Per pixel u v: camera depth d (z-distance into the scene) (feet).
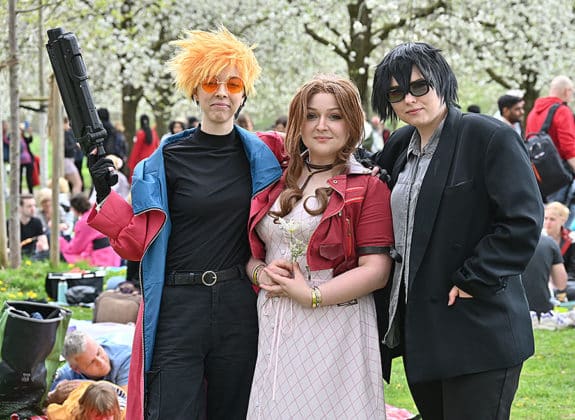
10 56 30.09
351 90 11.78
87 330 19.38
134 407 12.25
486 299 11.09
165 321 12.26
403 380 20.30
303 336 11.68
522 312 11.48
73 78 12.18
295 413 11.57
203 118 12.57
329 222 11.67
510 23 52.75
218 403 12.65
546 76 56.44
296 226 11.63
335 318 11.71
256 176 12.26
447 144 11.30
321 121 11.68
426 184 11.28
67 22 47.73
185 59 12.35
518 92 34.42
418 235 11.25
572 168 32.19
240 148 12.63
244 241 12.44
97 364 17.17
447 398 11.44
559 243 27.99
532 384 19.72
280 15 53.52
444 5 53.06
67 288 27.17
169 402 12.07
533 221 10.68
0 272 29.22
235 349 12.37
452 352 11.12
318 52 61.57
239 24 54.19
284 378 11.66
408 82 11.25
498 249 10.78
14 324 15.94
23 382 16.03
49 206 37.58
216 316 12.22
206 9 53.83
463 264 11.12
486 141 11.09
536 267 24.67
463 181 11.12
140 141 51.44
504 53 56.85
